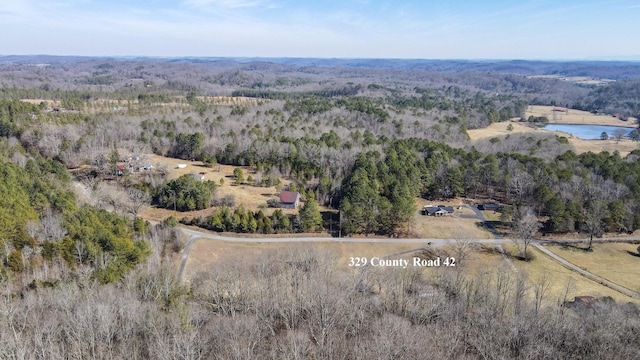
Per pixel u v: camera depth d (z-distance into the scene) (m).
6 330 51.16
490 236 102.94
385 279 74.31
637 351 53.41
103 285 62.34
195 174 133.25
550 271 85.75
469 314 64.12
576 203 105.88
